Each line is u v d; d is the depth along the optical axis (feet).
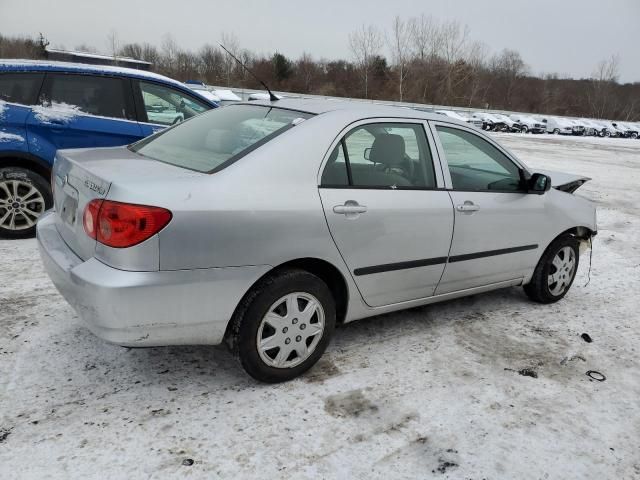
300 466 7.80
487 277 12.82
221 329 8.79
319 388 9.78
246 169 8.84
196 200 8.18
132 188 7.95
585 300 15.43
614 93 234.17
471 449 8.46
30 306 12.21
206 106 19.85
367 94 169.27
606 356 11.99
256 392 9.50
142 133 18.25
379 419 9.02
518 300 15.02
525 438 8.84
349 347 11.43
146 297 7.90
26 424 8.21
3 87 16.33
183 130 11.31
